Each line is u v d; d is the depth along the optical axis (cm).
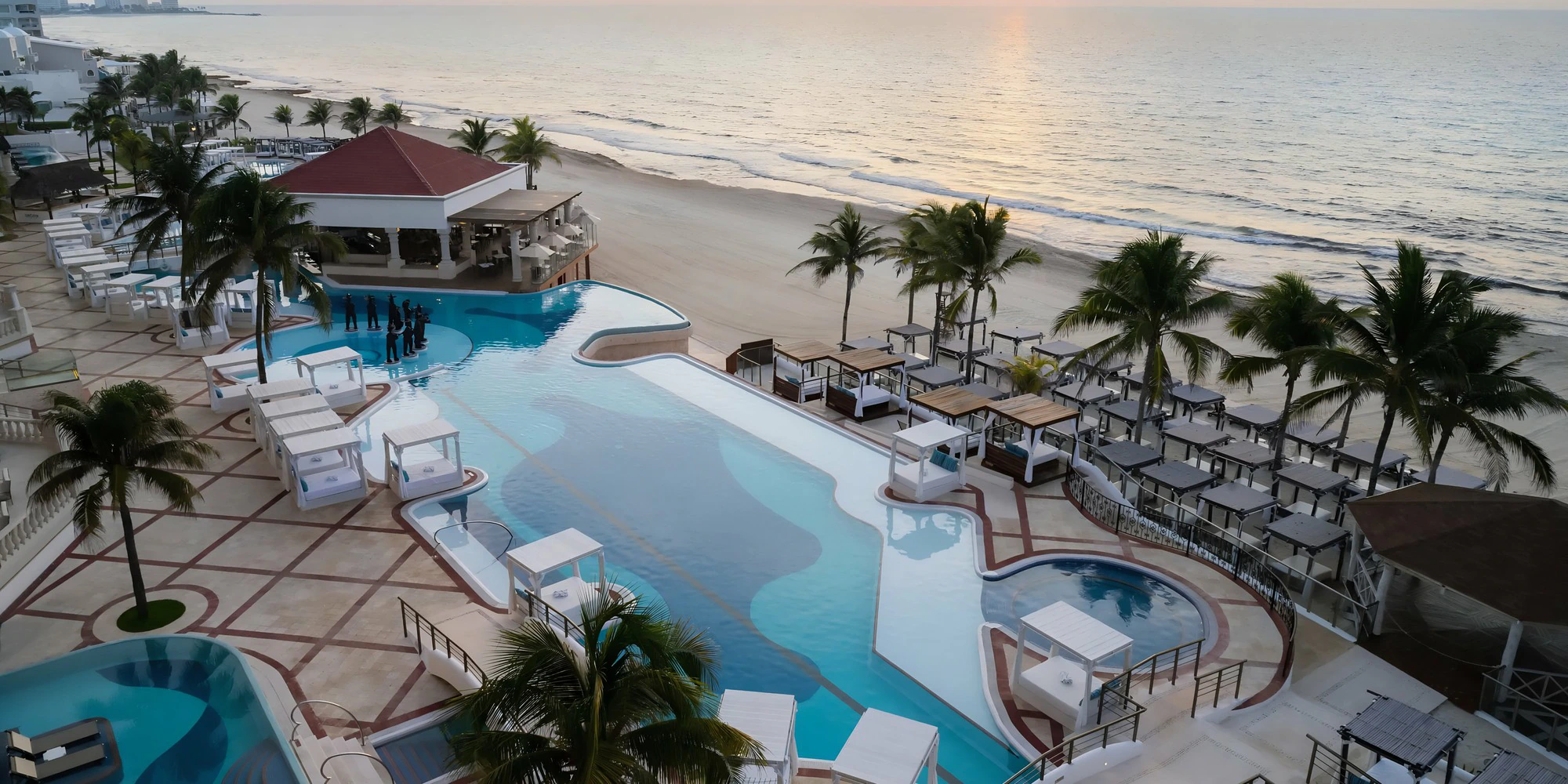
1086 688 1703
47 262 4950
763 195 8606
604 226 6988
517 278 4641
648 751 1102
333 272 4709
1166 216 8444
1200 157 11638
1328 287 6203
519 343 3991
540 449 3009
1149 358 3169
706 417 3306
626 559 2388
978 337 4822
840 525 2589
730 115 15925
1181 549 2420
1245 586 2239
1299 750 1659
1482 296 6006
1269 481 3181
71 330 3912
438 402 3359
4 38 9675
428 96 18388
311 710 1769
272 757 1631
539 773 1086
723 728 1109
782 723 1504
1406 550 1938
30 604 2097
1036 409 2889
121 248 4966
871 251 4288
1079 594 2253
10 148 6788
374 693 1825
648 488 2775
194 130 9050
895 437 2723
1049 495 2747
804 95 19312
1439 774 1591
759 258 6238
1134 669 1758
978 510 2648
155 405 1998
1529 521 1958
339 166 4706
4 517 2241
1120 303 3144
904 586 2292
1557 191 9388
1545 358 4734
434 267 4762
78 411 1914
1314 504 2750
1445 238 7638
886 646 2055
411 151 4844
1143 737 1662
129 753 1647
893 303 5322
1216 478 2759
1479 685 1877
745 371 3916
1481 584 1825
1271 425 3291
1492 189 9531
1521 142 12144
